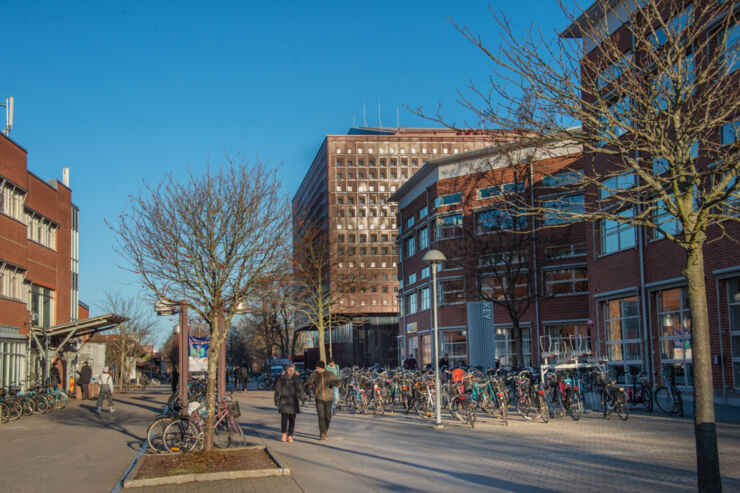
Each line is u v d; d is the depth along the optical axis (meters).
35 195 37.44
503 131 9.94
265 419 21.89
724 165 8.31
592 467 11.05
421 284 51.50
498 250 33.38
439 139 106.81
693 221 8.29
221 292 14.07
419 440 15.26
